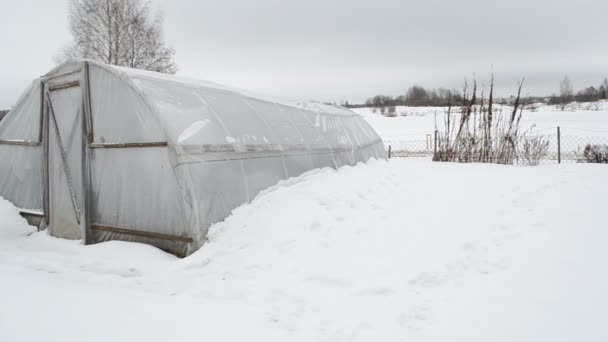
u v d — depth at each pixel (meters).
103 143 4.70
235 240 4.05
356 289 3.00
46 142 5.39
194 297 2.97
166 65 25.80
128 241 4.54
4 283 3.01
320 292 2.99
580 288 2.69
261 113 6.27
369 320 2.50
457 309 2.56
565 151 15.45
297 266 3.49
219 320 2.52
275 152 5.67
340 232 4.25
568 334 2.16
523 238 3.83
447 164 11.10
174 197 4.21
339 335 2.32
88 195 4.84
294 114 7.53
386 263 3.48
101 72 4.74
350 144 8.98
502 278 2.98
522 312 2.44
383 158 11.96
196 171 4.23
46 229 5.41
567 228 4.01
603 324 2.23
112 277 3.46
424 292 2.87
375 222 4.65
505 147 11.77
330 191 5.61
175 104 4.68
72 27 23.67
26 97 5.68
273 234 4.13
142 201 4.44
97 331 2.27
